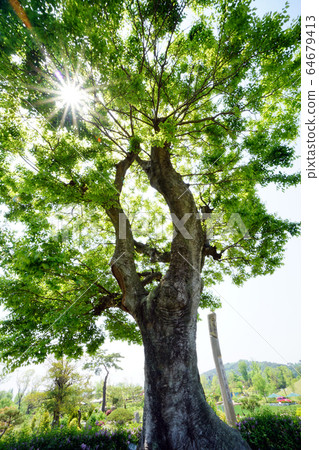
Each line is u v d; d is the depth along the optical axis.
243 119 5.61
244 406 16.56
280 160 5.25
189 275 3.97
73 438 5.25
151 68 4.98
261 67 4.68
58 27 2.82
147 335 3.76
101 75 3.35
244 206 5.94
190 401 3.21
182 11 4.18
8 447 4.91
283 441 4.20
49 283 3.08
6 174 4.91
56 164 4.17
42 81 3.70
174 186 4.73
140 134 5.21
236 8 4.02
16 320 5.47
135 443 5.22
